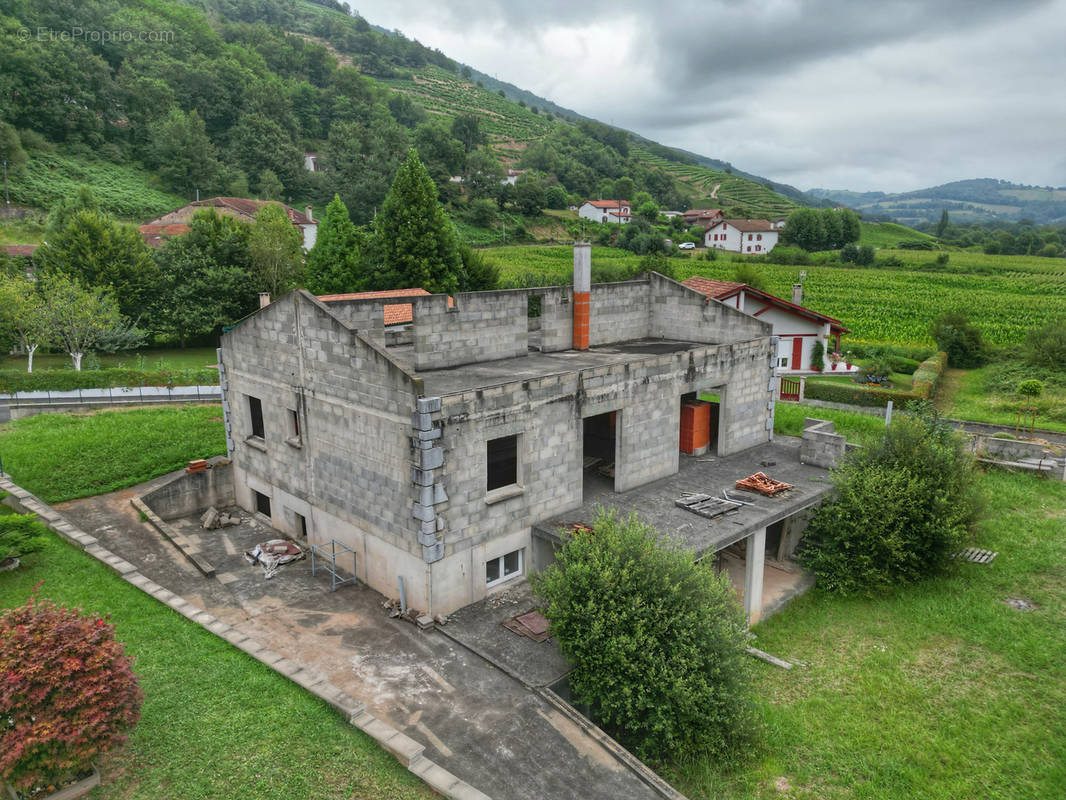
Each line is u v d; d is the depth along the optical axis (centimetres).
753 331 2669
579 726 1376
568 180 17150
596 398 2036
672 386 2297
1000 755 1443
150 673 1365
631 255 10625
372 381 1723
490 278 5534
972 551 2247
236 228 5400
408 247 4922
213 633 1552
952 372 5191
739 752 1427
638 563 1491
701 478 2366
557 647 1608
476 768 1253
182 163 10412
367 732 1260
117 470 2577
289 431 2139
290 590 1905
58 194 8688
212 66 12644
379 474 1777
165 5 14512
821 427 2588
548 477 1958
